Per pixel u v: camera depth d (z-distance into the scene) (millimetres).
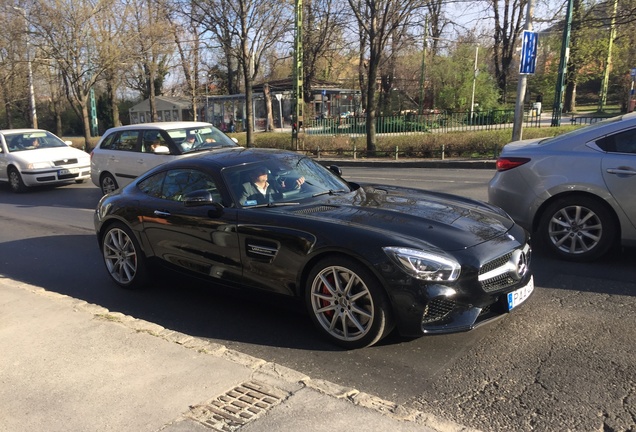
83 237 8117
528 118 26484
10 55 28531
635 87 36906
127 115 56000
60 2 24719
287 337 4121
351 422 2686
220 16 22656
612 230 5434
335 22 27219
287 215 4082
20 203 11969
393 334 4039
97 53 26938
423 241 3617
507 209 6059
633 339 3787
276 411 2799
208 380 3154
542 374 3348
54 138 14930
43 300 4680
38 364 3439
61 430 2717
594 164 5422
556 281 5117
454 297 3475
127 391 3061
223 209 4406
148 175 5422
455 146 19422
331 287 3811
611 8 19203
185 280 4914
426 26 25047
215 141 10453
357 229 3705
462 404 3047
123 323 4078
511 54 40062
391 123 24953
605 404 2984
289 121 44344
